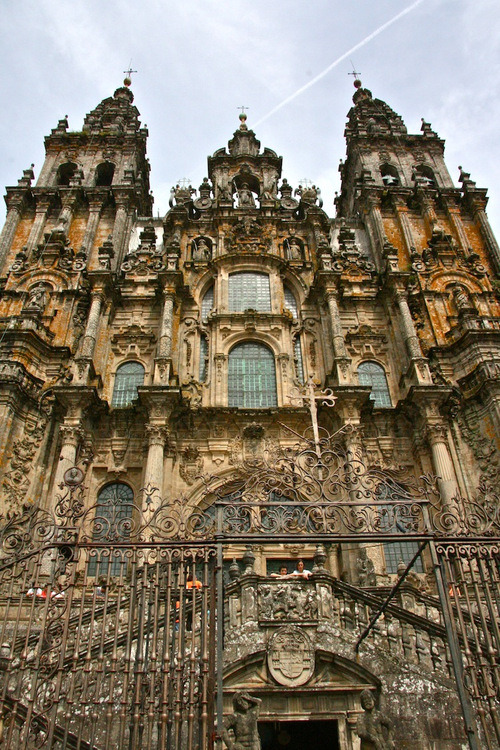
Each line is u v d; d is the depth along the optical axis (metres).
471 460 24.50
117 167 38.59
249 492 10.91
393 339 29.11
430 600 15.49
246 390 27.69
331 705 12.83
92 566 20.94
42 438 24.27
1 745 10.11
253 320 29.58
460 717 12.63
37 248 31.89
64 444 23.03
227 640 13.41
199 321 30.02
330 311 28.75
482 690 11.57
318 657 13.37
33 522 10.41
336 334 27.70
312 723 14.69
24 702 11.59
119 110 45.12
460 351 27.31
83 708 8.73
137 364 28.33
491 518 10.60
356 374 28.16
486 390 24.80
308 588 14.41
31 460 23.61
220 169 38.44
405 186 37.53
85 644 12.98
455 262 32.16
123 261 32.66
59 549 10.05
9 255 32.25
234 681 12.98
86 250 32.22
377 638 13.80
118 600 9.62
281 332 29.27
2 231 32.91
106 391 27.28
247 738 10.21
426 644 13.75
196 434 25.50
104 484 24.31
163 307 28.34
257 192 39.00
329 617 14.02
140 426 25.30
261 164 39.22
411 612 14.14
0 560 9.98
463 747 12.34
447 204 35.41
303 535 10.06
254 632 13.61
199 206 35.97
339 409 24.66
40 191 34.84
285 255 33.50
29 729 8.60
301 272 32.44
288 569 22.70
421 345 28.52
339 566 22.31
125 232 34.03
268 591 14.30
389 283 29.81
